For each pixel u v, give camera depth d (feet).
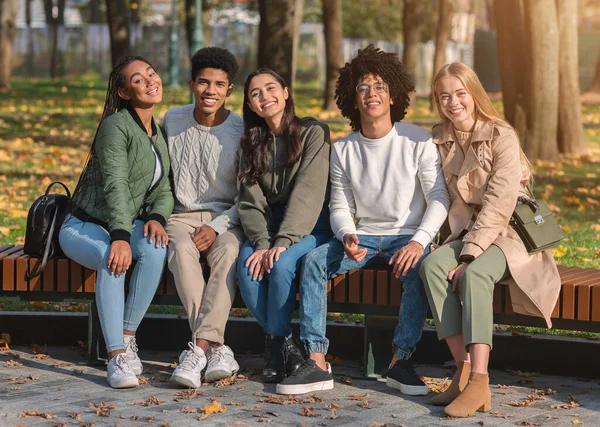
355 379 19.58
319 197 19.53
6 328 22.22
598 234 34.17
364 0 159.94
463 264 17.89
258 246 19.15
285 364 19.08
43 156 53.26
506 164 18.49
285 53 62.13
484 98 19.01
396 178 19.22
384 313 19.17
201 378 19.19
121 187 19.15
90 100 99.19
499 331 22.43
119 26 93.61
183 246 19.17
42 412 16.66
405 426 16.31
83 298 19.90
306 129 19.84
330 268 19.15
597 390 19.08
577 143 60.54
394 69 19.22
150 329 21.97
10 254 20.35
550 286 18.03
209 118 20.31
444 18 87.40
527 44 56.70
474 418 16.88
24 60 155.12
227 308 18.95
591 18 202.18
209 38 122.31
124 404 17.40
